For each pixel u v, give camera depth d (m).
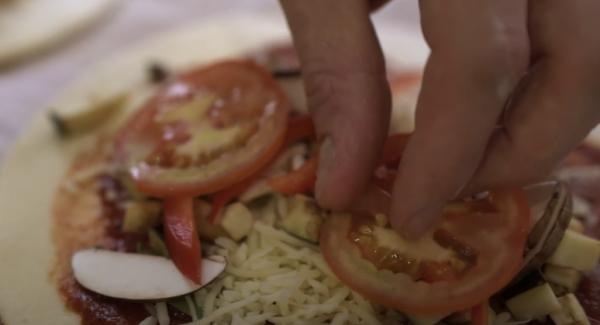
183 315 0.23
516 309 0.22
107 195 0.27
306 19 0.22
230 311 0.22
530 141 0.20
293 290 0.22
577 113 0.19
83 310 0.23
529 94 0.20
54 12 0.36
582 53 0.19
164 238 0.24
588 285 0.23
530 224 0.22
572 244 0.22
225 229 0.24
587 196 0.26
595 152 0.27
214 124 0.26
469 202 0.22
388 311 0.22
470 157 0.19
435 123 0.19
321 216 0.23
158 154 0.25
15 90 0.33
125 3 0.39
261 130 0.25
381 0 0.26
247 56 0.32
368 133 0.21
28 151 0.28
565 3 0.19
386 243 0.22
